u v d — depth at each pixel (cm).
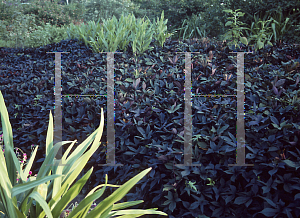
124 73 281
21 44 758
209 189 167
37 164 252
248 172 165
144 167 184
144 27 405
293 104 175
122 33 390
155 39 400
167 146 173
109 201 129
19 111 268
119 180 208
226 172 163
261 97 195
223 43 337
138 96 221
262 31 419
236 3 679
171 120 189
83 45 437
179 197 176
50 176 121
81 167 145
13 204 122
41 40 753
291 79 209
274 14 651
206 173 165
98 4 1160
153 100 209
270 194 159
